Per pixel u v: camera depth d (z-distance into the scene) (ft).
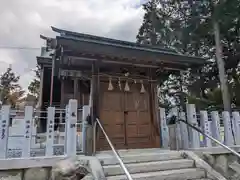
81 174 12.28
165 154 15.48
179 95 55.31
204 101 45.52
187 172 13.56
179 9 44.24
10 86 77.87
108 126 18.38
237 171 17.02
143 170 13.61
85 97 28.89
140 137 19.36
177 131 17.48
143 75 20.86
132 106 19.83
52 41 16.22
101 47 16.11
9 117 12.98
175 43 44.68
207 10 37.52
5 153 12.40
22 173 12.25
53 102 36.52
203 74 48.08
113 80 19.40
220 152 17.40
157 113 20.34
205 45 44.06
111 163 13.80
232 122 19.72
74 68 19.54
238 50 41.52
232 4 32.76
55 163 12.90
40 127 26.12
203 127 18.34
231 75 45.62
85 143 15.31
